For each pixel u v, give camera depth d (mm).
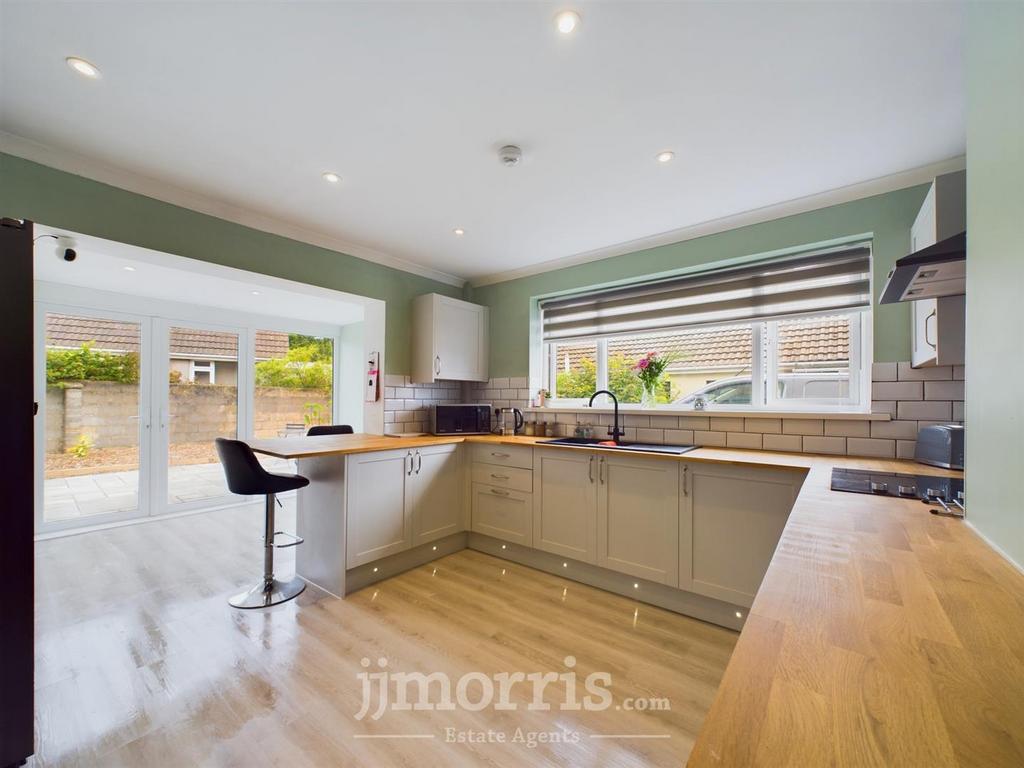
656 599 2559
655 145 2072
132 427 4152
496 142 2064
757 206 2701
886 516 1214
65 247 2307
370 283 3598
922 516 1212
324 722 1599
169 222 2521
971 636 603
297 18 1388
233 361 4902
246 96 1758
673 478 2482
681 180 2395
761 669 535
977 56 1040
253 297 4344
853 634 611
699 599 2414
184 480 4480
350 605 2492
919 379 2291
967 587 760
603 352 3744
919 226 2150
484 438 3430
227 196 2611
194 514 4324
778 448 2664
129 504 4121
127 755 1442
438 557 3273
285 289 3234
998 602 703
